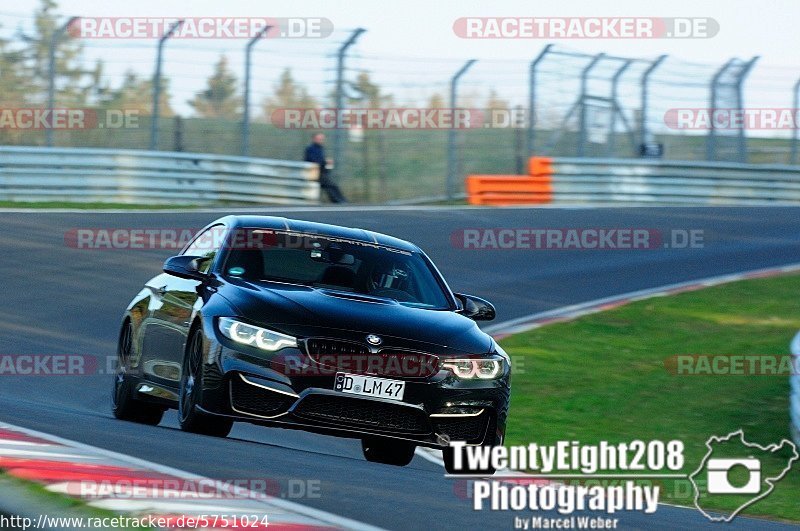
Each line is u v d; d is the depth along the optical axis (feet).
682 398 125.18
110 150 237.86
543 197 279.08
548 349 146.92
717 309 178.29
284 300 75.15
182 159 245.45
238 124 258.37
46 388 108.88
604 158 289.94
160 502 46.32
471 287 182.70
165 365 82.12
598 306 175.42
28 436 61.62
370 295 80.79
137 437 68.74
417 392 73.00
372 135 285.64
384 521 48.96
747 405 121.49
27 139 248.73
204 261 84.43
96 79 246.47
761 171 309.01
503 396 76.64
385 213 244.42
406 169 291.38
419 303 82.33
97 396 108.88
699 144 315.58
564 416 116.47
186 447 66.13
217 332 72.74
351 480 60.59
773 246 241.35
